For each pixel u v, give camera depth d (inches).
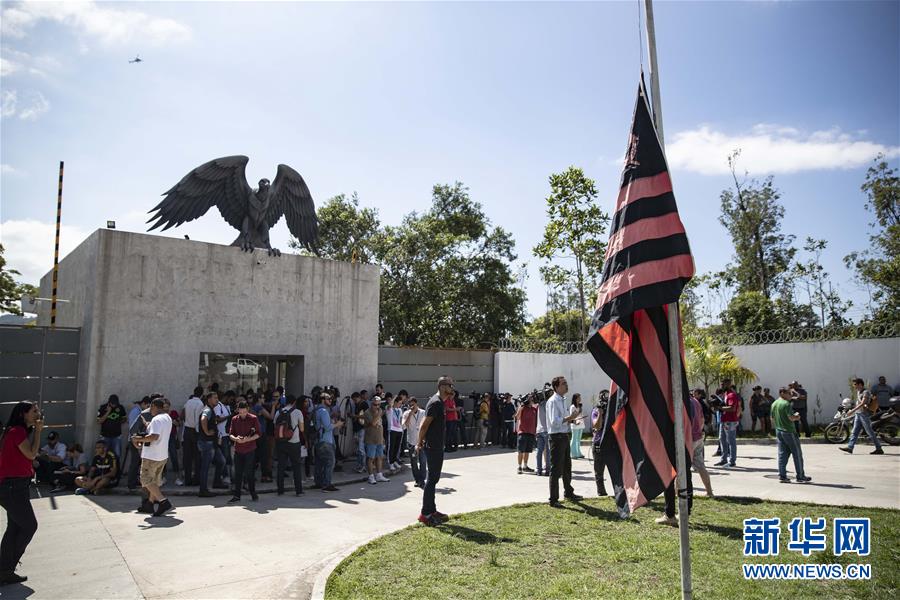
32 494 426.6
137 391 495.8
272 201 592.1
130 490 429.4
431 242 1114.7
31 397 483.8
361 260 1162.6
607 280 193.0
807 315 1252.5
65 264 616.4
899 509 331.0
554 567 246.5
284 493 438.9
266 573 252.5
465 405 826.2
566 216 1000.2
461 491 442.3
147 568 259.0
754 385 840.3
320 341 614.2
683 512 173.3
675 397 179.3
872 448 635.5
